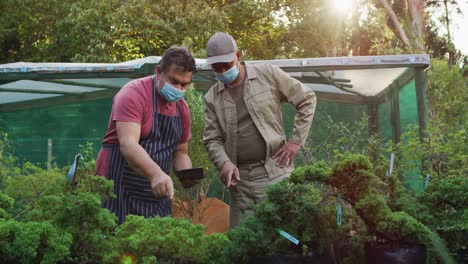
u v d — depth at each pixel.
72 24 21.00
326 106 9.74
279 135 4.45
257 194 4.41
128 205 3.59
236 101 4.44
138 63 7.66
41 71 7.90
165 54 3.61
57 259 2.50
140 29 20.22
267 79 4.45
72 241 2.63
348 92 9.73
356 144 7.09
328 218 2.76
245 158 4.44
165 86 3.58
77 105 9.43
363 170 2.62
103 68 7.61
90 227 2.68
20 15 22.94
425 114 7.75
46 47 22.03
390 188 2.91
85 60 19.48
